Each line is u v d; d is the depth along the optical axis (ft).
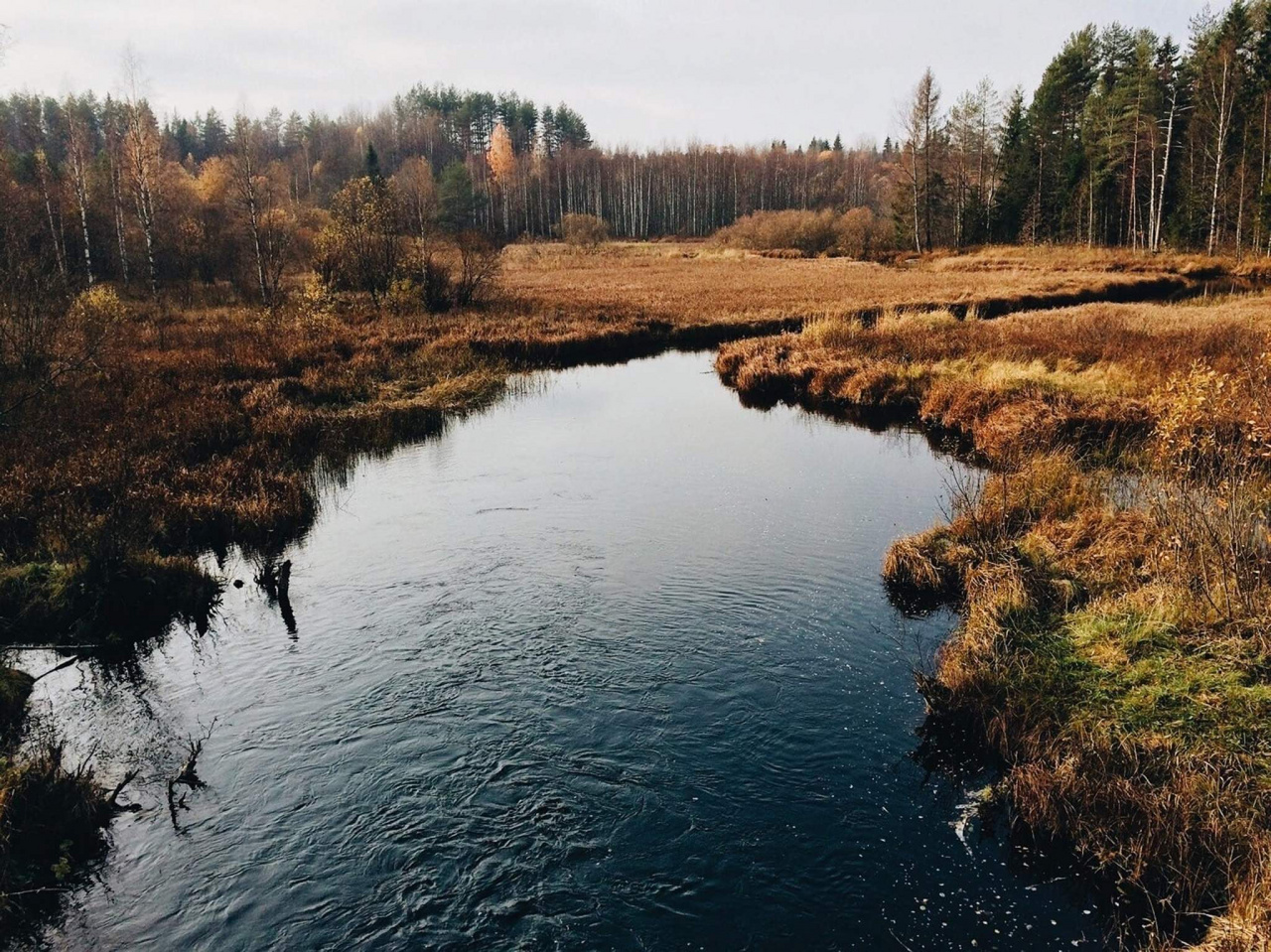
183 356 69.77
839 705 23.26
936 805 19.20
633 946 15.46
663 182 379.96
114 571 30.14
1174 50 192.03
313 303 96.48
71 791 19.17
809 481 44.70
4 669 25.55
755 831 18.34
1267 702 19.40
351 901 16.63
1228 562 24.20
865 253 222.69
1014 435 47.06
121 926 16.28
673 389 72.38
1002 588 27.50
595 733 21.86
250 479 42.42
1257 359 36.04
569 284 153.17
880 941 15.58
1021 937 15.64
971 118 224.74
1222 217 169.37
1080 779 18.07
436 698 23.70
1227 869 15.55
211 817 19.21
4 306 57.47
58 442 44.62
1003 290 116.06
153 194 138.31
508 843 18.01
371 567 33.81
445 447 53.36
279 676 25.34
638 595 30.45
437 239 121.80
